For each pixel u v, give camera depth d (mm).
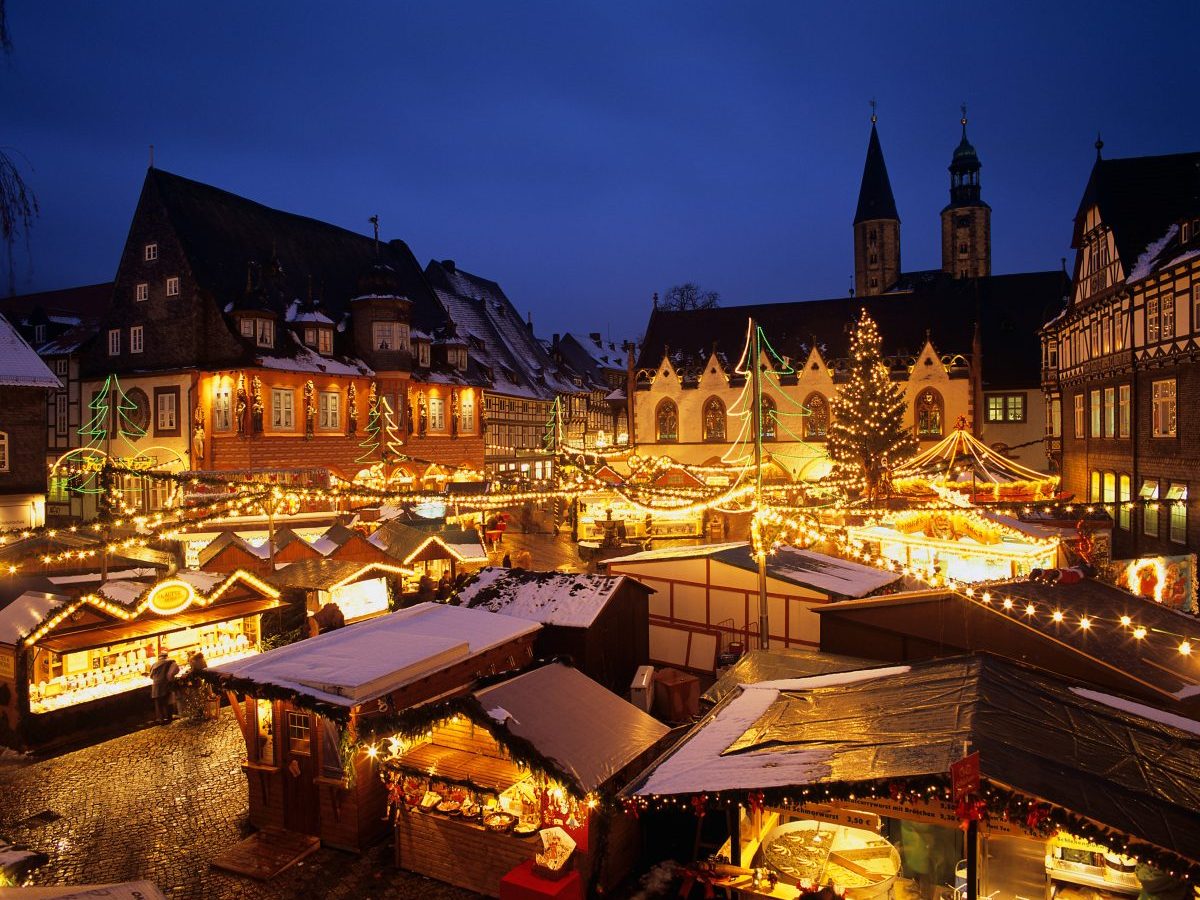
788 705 9227
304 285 50750
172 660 16641
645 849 11062
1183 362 27453
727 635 18812
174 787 13508
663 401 63219
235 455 42219
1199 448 26469
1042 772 6730
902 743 7328
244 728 12094
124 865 11055
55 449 49844
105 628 15867
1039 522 24344
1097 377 34844
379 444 49031
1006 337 59719
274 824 11930
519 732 9758
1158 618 13070
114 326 46375
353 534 25328
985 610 12820
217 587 17891
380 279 49844
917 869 8859
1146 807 6582
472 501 19672
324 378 46219
